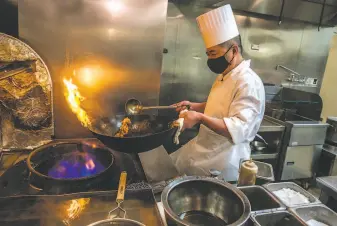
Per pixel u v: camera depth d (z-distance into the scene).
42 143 1.81
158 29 2.03
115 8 1.88
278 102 3.08
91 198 1.03
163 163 1.47
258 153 2.61
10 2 1.74
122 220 0.83
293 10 2.94
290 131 2.54
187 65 2.77
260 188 1.14
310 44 3.32
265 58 3.17
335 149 2.77
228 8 1.51
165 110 2.75
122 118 1.64
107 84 2.02
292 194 1.16
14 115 1.73
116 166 1.40
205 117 1.40
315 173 2.84
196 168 1.75
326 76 3.85
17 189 1.13
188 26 2.67
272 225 1.00
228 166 1.73
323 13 3.07
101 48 1.93
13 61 1.67
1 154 1.66
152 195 1.07
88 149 1.54
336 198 1.29
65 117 1.95
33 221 0.89
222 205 0.99
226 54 1.55
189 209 1.02
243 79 1.53
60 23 1.78
